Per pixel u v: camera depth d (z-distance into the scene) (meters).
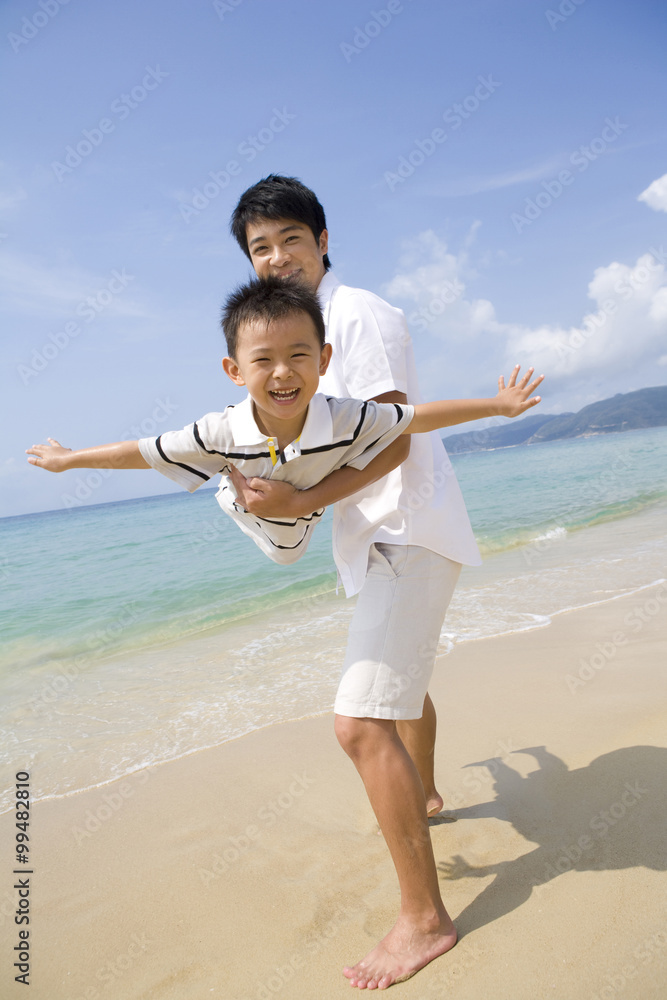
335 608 6.77
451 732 3.34
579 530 10.23
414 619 1.99
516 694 3.73
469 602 6.04
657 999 1.60
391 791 1.87
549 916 1.94
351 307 2.10
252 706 4.06
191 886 2.33
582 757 2.91
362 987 1.78
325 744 3.42
